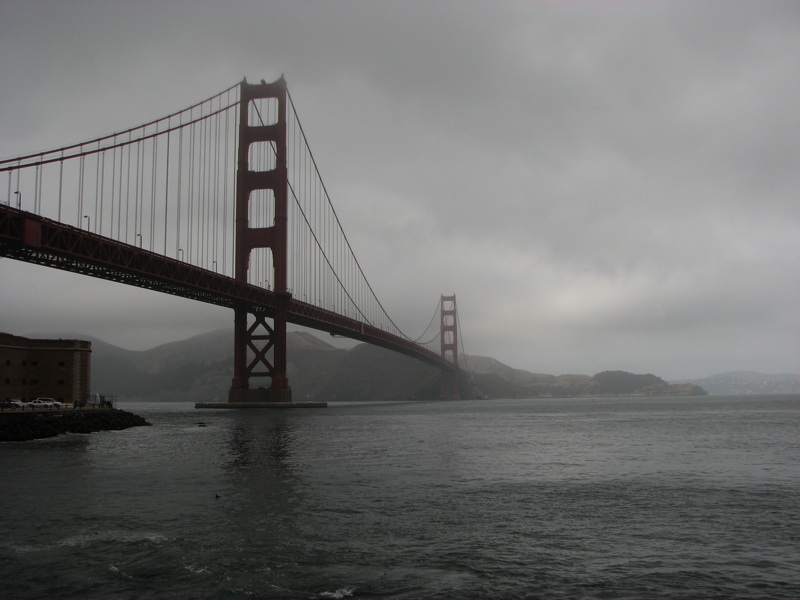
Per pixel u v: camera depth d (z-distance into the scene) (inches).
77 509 790.5
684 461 1317.7
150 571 557.0
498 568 569.9
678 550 627.8
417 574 553.6
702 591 519.5
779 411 4276.6
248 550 615.8
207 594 506.6
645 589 522.6
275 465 1213.7
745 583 537.3
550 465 1250.0
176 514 764.0
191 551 611.8
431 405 6727.4
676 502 863.7
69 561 581.9
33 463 1240.2
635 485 1005.2
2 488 941.8
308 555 602.2
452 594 509.4
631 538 671.1
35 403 2295.8
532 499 879.1
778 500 879.7
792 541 660.7
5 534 669.9
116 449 1513.3
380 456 1385.3
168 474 1087.6
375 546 633.0
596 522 741.3
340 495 893.8
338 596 504.4
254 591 512.7
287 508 801.6
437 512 787.4
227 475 1077.1
